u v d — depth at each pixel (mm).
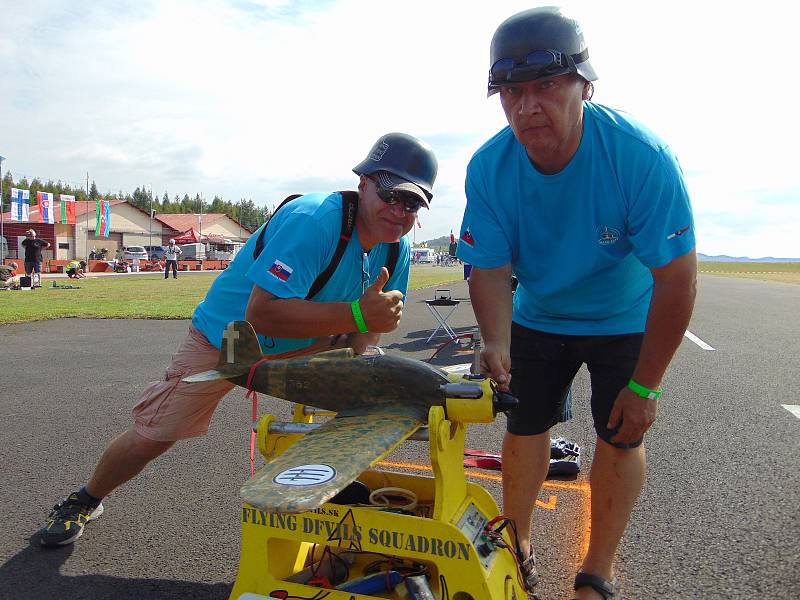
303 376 2262
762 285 30828
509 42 1927
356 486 2328
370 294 2229
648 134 2088
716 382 6480
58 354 8172
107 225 47781
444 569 1928
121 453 2799
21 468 3920
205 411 2752
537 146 2020
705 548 2812
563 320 2514
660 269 2123
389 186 2312
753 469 3812
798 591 2445
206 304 2686
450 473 2037
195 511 3283
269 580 2113
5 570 2676
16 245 43562
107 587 2545
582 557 2773
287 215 2441
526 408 2582
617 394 2428
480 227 2387
